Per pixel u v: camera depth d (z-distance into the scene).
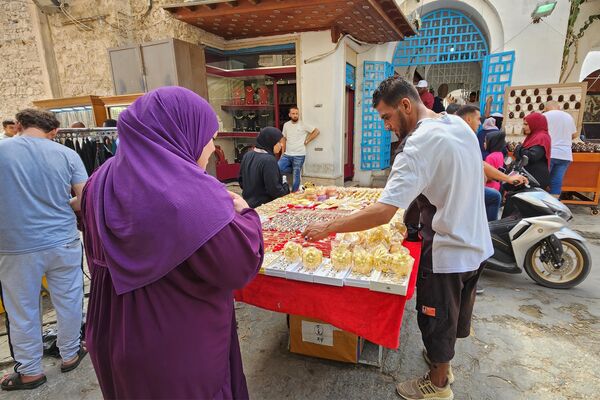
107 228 0.90
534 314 2.70
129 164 0.90
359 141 7.62
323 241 2.12
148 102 0.95
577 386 1.98
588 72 6.86
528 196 3.15
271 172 3.20
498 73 6.76
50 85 7.49
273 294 1.74
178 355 0.93
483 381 2.03
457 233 1.56
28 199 1.97
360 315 1.58
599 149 5.21
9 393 2.09
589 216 5.12
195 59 5.87
